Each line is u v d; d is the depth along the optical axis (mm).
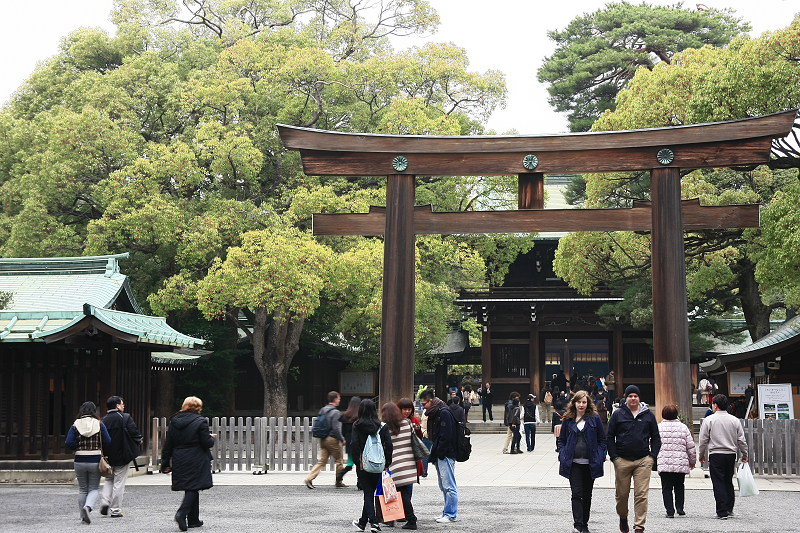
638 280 34125
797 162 21609
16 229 29922
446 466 11539
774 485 15719
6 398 17906
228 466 19219
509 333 43562
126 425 12156
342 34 35656
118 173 28859
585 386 44156
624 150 17469
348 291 30656
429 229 18031
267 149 32406
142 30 34750
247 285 26406
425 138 18094
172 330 20516
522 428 33750
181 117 32562
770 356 23156
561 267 31000
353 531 10625
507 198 34375
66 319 18250
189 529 10820
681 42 41812
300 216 29812
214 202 29984
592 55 42719
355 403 16250
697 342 35188
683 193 27109
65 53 36281
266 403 31906
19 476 17203
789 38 19703
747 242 26594
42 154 30484
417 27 37312
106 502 12156
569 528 10859
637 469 10078
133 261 31906
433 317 32812
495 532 10531
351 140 18281
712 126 17141
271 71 31328
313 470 16000
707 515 12148
